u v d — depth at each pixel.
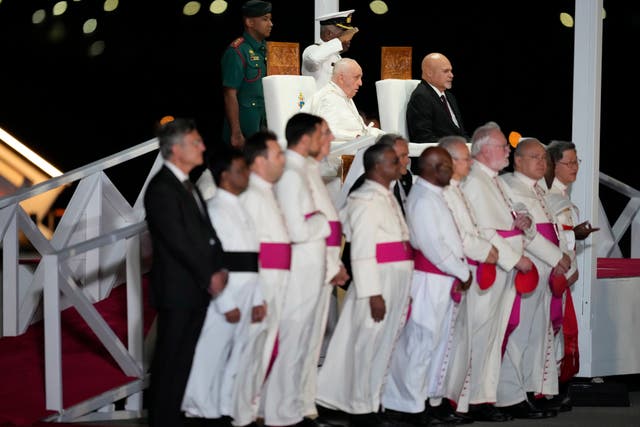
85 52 34.91
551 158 22.22
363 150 21.98
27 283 24.14
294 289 18.14
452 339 20.17
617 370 24.22
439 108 24.86
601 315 24.03
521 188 21.58
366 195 19.11
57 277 18.48
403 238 19.30
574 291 23.91
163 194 16.70
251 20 24.39
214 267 16.81
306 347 18.47
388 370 19.58
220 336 17.45
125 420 19.67
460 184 20.94
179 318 16.94
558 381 22.55
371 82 35.31
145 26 34.81
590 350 23.78
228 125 24.28
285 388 18.23
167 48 34.88
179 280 16.86
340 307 21.48
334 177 23.20
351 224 19.05
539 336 21.55
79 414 18.94
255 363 17.77
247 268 17.31
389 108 25.70
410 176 22.88
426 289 19.64
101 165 24.22
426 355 19.70
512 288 21.00
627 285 24.33
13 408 18.48
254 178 17.97
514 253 20.52
